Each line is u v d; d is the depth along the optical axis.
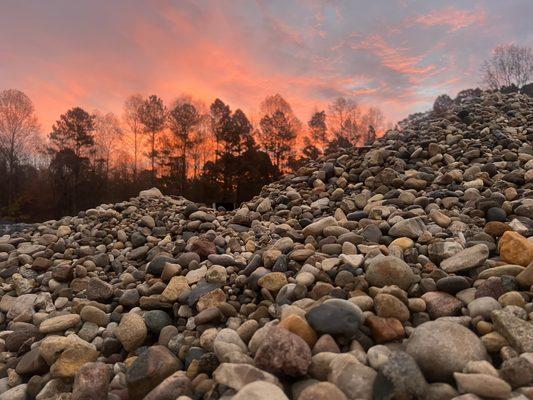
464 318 2.76
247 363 2.57
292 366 2.33
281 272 3.89
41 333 3.99
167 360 2.95
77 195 39.66
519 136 8.52
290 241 4.67
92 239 7.11
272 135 38.81
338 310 2.74
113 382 3.01
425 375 2.28
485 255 3.52
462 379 2.10
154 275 4.92
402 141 9.12
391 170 6.95
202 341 3.15
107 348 3.61
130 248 6.60
